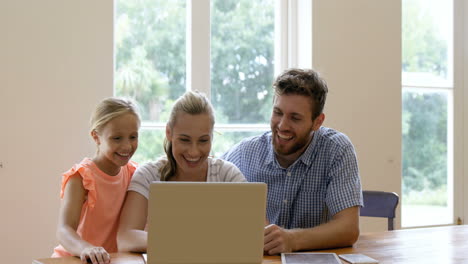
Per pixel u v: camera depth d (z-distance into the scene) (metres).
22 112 2.71
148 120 3.18
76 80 2.82
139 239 1.68
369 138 3.52
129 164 2.26
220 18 3.33
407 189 3.91
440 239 1.94
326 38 3.38
